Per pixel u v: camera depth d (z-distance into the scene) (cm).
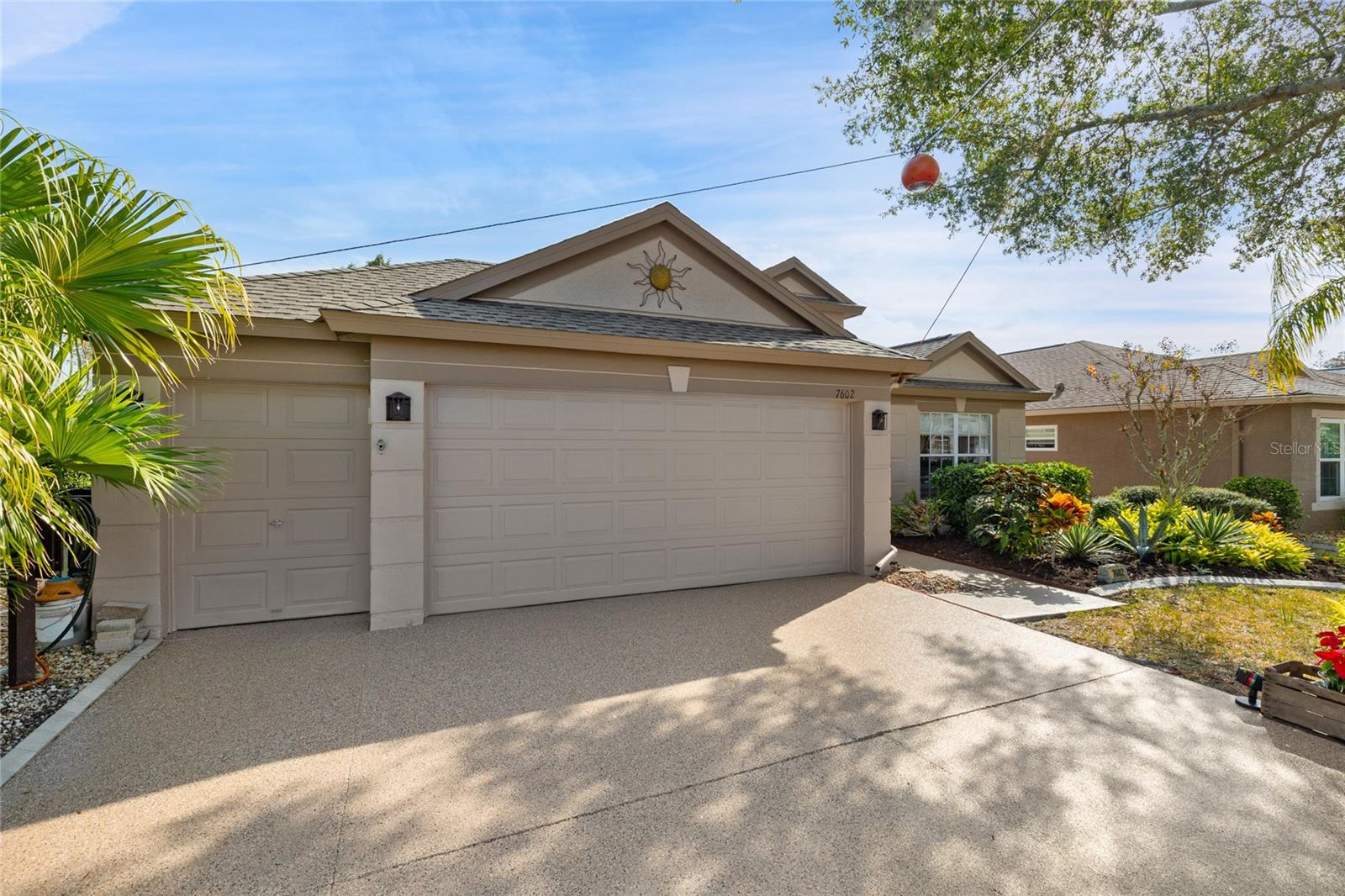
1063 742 379
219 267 411
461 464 639
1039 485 907
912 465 1287
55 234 329
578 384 672
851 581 800
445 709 419
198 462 461
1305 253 725
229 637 562
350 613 634
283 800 310
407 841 278
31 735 373
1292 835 290
